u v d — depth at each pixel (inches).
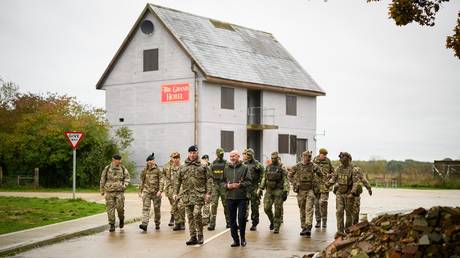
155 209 712.4
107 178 695.7
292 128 1987.0
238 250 547.5
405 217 390.9
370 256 376.5
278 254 524.4
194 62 1689.2
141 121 1806.1
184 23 1823.3
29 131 1621.6
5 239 582.6
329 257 398.0
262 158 1878.7
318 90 2059.5
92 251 543.5
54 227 681.0
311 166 652.7
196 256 514.9
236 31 2016.5
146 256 515.8
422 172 2048.5
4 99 1955.0
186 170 588.1
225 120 1765.5
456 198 1227.9
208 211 746.2
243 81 1779.0
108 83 1879.9
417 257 360.8
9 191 1446.9
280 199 666.8
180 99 1723.7
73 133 1067.3
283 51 2138.3
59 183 1626.5
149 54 1788.9
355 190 610.5
